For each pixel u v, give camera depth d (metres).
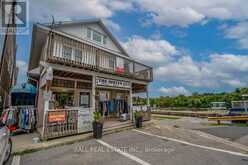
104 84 9.19
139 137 7.75
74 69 7.75
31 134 7.63
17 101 10.46
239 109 16.97
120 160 4.61
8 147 4.45
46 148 5.65
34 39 10.37
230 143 7.06
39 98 9.33
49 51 6.69
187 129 10.80
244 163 4.50
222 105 33.06
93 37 14.28
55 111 6.74
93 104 8.41
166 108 39.47
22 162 4.40
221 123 14.45
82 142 6.61
